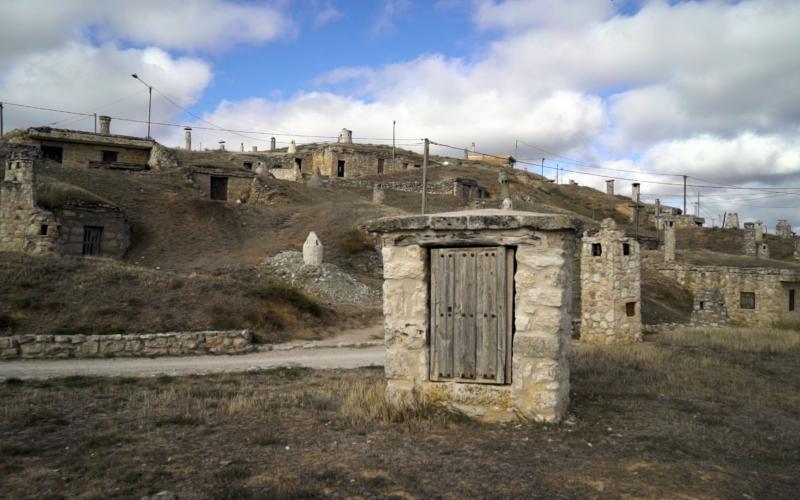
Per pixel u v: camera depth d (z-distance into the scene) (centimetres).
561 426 766
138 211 3488
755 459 669
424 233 845
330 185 5203
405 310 856
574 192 7481
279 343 1780
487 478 570
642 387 1057
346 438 707
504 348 800
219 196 4391
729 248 5188
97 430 739
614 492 542
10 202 2475
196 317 1794
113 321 1661
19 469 586
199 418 802
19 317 1580
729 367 1298
